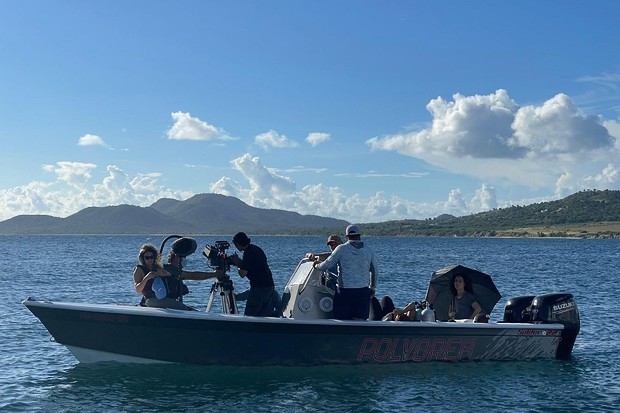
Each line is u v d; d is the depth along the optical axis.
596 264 57.38
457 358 12.02
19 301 23.66
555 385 11.08
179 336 11.18
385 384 10.92
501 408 9.86
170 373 11.31
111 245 142.25
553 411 9.73
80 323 11.41
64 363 12.58
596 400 10.29
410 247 120.06
